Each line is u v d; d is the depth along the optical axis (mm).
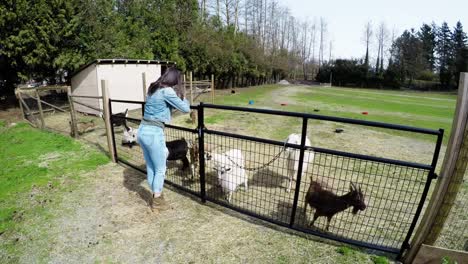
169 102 3344
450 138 2395
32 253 3025
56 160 5875
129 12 20906
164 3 23375
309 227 3484
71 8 12414
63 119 10781
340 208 3127
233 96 22344
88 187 4570
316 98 23219
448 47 58375
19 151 6535
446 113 15969
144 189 4500
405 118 13297
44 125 9016
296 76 72625
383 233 3438
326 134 9078
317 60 80562
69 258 2951
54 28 11945
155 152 3443
